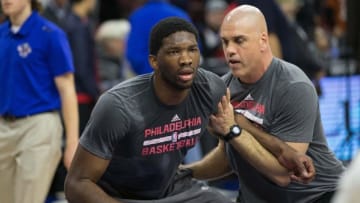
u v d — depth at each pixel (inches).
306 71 560.7
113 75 693.3
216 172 361.7
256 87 330.6
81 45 542.6
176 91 303.6
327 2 860.0
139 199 323.9
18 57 413.4
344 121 581.0
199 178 363.9
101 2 852.0
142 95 304.3
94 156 303.3
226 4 794.8
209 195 336.2
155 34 301.0
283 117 327.0
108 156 304.3
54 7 554.6
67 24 542.6
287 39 546.0
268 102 328.2
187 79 299.3
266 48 327.9
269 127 330.3
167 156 315.3
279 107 326.6
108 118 299.0
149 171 315.3
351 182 185.3
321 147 338.3
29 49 413.4
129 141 306.3
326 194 338.3
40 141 412.2
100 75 687.7
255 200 343.6
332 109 597.3
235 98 335.6
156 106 305.6
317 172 338.0
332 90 603.2
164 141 311.6
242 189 346.6
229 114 321.4
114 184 319.9
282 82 327.0
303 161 316.8
